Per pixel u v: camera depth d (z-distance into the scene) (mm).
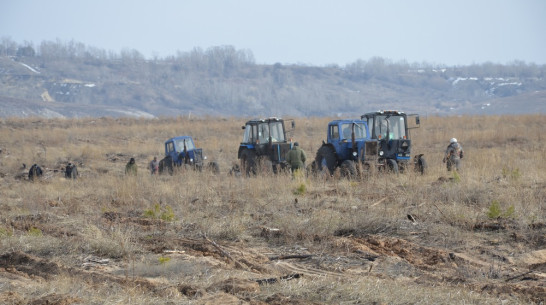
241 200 56906
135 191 64500
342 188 63438
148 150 130875
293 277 29812
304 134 152750
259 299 26141
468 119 164000
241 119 199125
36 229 42031
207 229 43750
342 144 77375
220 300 25750
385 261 34156
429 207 48531
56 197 65625
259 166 81688
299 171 72062
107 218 51125
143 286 29094
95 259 36344
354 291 26141
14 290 27656
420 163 73625
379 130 76812
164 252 37219
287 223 43312
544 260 35125
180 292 27938
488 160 79562
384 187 61938
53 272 32844
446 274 31828
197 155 95812
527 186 58688
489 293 27672
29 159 117375
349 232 42656
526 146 112125
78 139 152875
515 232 40250
